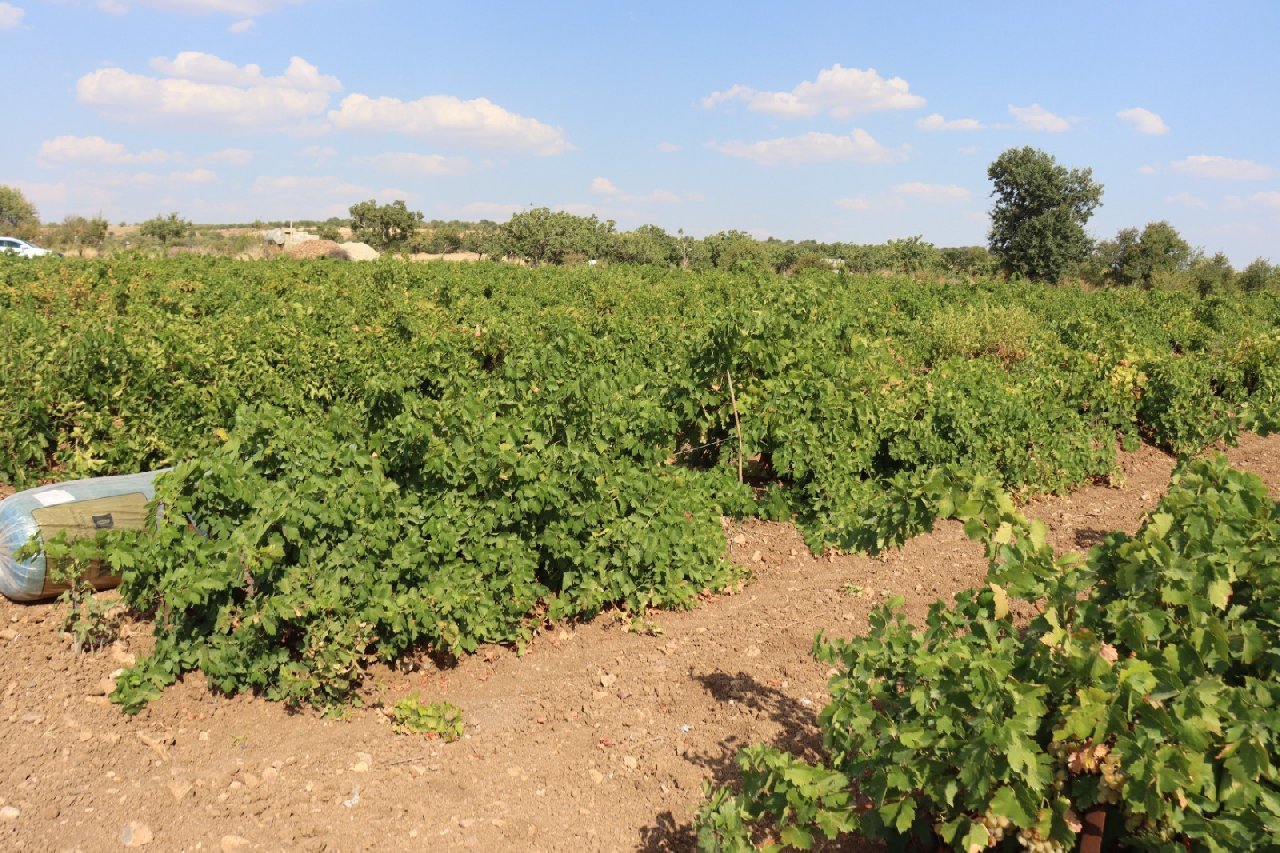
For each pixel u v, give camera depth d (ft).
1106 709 9.60
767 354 30.45
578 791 15.29
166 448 29.45
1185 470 13.80
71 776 14.96
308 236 169.58
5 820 13.67
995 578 11.80
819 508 28.68
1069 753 10.23
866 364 34.88
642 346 41.22
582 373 29.68
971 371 37.19
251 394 32.01
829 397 30.40
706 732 16.90
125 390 30.07
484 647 20.38
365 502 18.37
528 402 27.07
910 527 14.15
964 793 10.46
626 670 19.49
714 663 19.69
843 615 22.11
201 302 55.83
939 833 10.91
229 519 18.06
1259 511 12.41
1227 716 9.71
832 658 13.01
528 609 20.56
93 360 29.63
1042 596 11.83
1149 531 11.64
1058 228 177.99
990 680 10.16
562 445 24.72
